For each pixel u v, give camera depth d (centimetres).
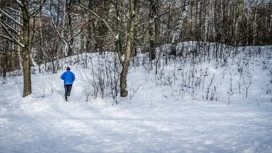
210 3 2817
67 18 2617
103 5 2002
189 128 748
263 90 1345
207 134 671
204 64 1716
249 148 534
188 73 1622
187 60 1858
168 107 1134
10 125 899
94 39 2591
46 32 2559
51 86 1661
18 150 614
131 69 1811
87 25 2544
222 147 563
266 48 2012
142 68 1802
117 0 1426
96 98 1354
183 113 996
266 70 1552
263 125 707
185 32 2472
